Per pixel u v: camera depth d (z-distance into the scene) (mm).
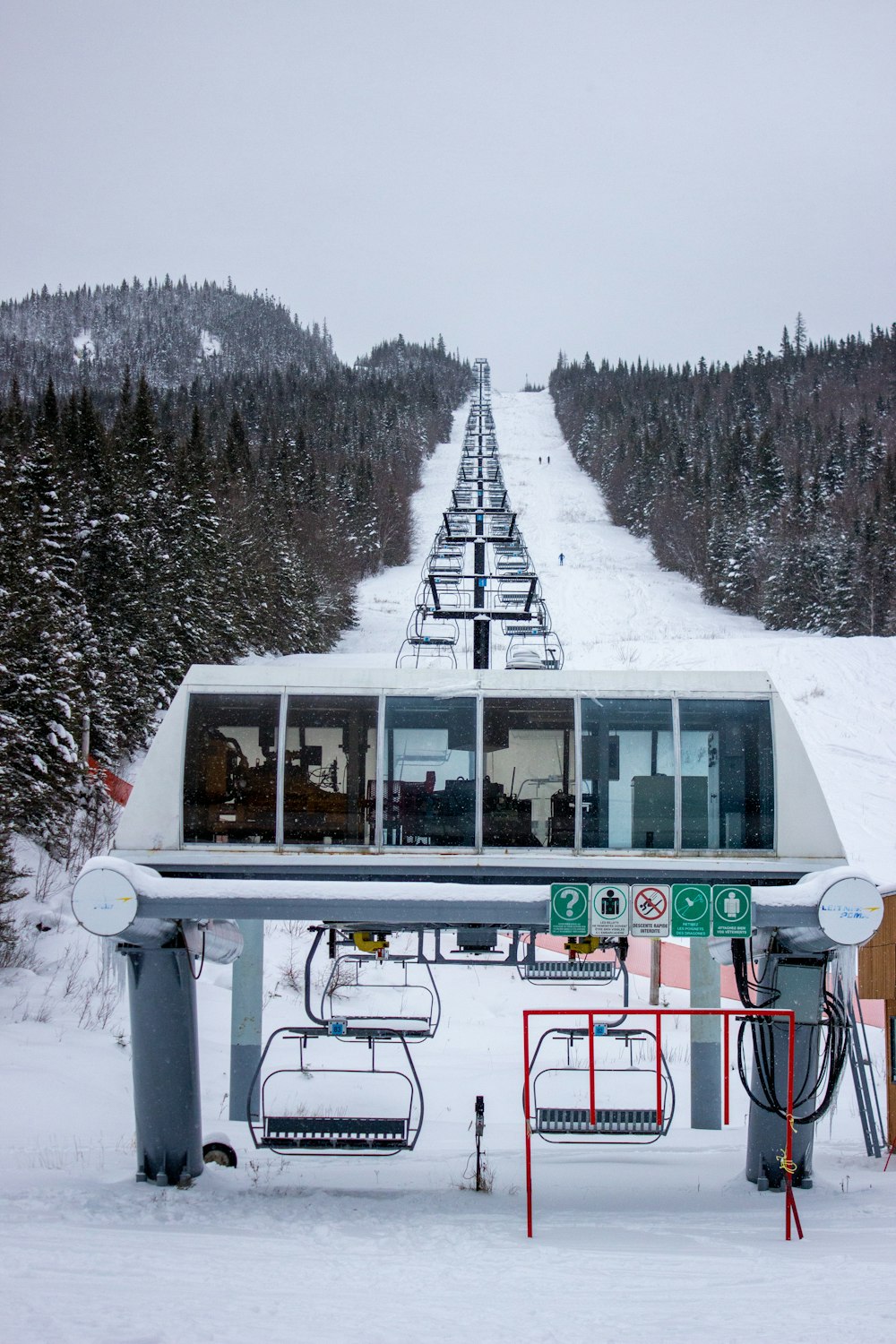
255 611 60000
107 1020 23328
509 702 14203
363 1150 13047
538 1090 20281
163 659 46375
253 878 13859
